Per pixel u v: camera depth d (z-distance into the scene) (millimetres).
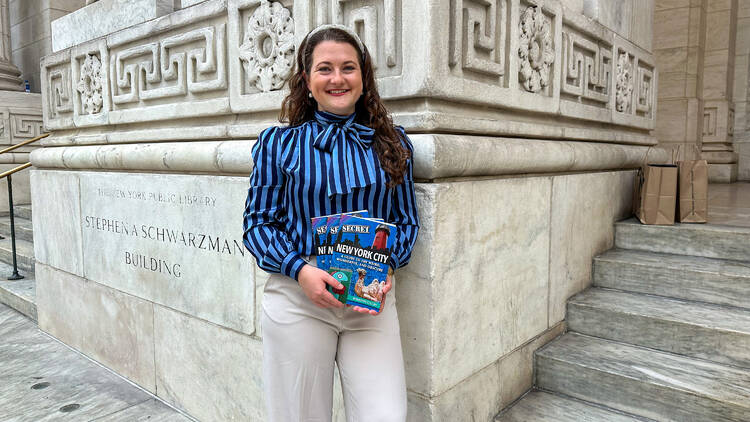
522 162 2428
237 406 2787
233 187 2623
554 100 2811
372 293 1528
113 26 3422
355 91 1633
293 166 1592
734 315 2684
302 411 1639
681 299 2965
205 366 2932
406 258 1714
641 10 3955
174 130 3002
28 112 7871
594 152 3168
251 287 2609
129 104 3367
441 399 2076
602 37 3324
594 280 3287
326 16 2217
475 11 2168
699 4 7250
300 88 1748
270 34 2430
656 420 2342
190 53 2887
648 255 3332
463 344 2182
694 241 3254
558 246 2877
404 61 1997
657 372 2430
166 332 3154
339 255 1531
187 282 2959
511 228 2455
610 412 2445
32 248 5867
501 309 2424
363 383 1615
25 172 7812
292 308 1626
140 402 3211
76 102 3814
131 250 3328
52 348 4035
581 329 2955
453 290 2092
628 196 3807
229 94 2691
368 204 1628
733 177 7887
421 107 2006
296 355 1612
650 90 4262
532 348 2695
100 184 3521
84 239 3738
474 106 2264
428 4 1915
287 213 1643
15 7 9219
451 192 2039
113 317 3557
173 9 3197
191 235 2893
